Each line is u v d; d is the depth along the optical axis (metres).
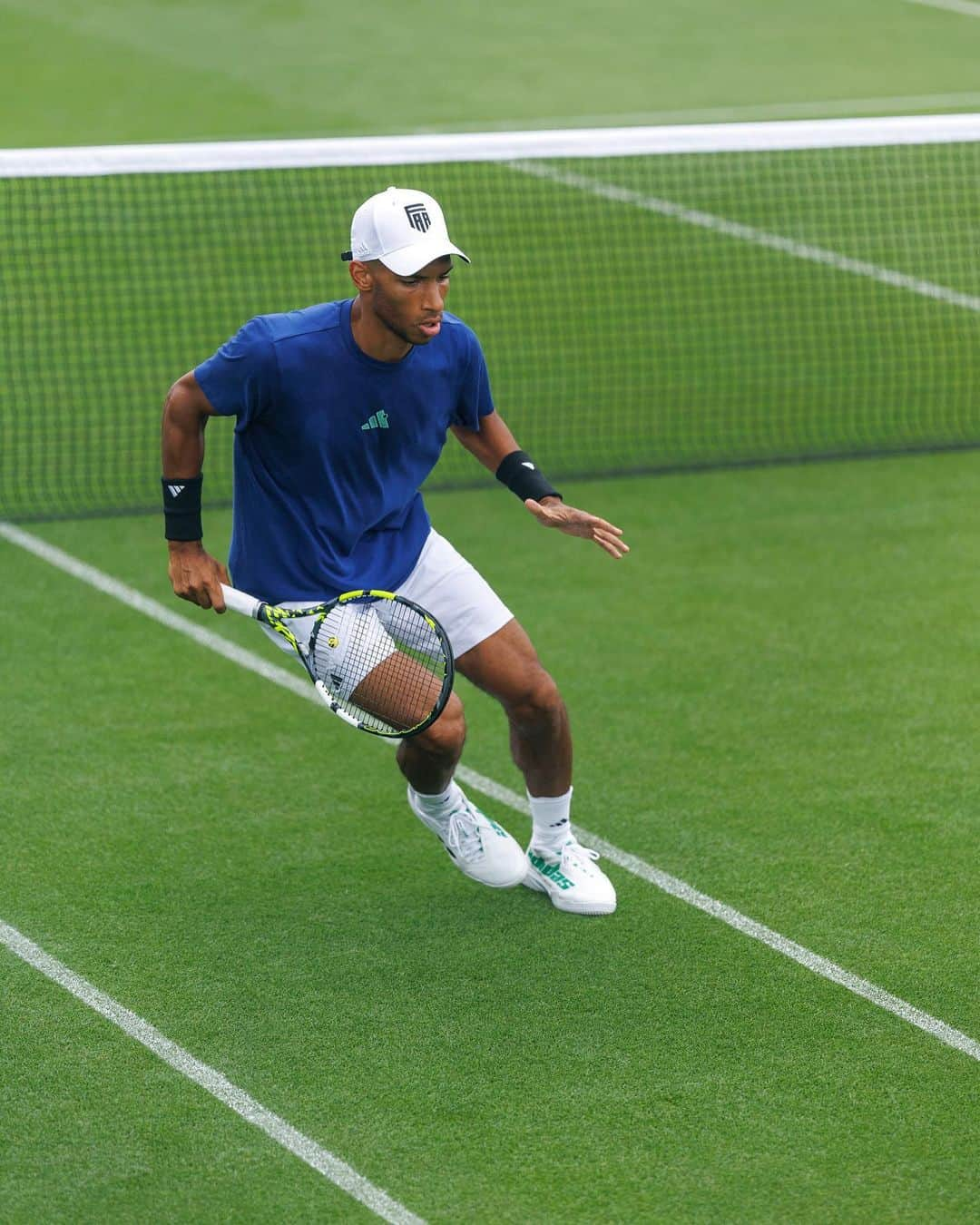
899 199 49.97
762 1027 16.48
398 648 17.73
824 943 17.92
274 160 30.84
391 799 21.05
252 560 17.09
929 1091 15.53
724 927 18.22
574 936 18.06
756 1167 14.49
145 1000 16.86
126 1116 15.09
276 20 75.69
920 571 28.17
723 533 29.92
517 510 31.23
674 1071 15.81
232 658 24.89
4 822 20.23
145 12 77.19
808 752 22.11
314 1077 15.69
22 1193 14.11
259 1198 14.09
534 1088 15.55
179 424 16.28
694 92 63.44
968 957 17.66
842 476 32.72
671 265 45.59
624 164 53.62
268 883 19.09
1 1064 15.79
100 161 30.27
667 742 22.39
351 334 16.12
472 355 17.03
